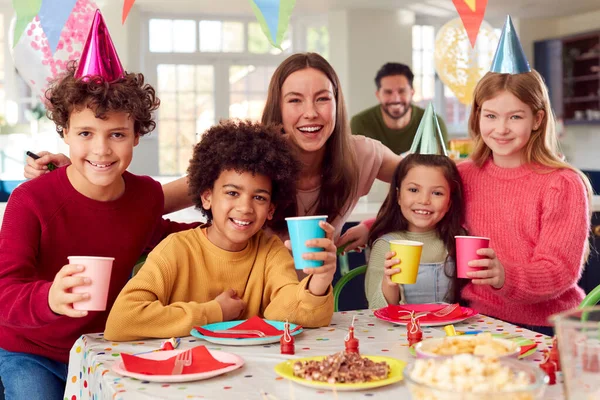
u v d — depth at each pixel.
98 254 1.79
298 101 2.08
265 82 8.88
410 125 4.97
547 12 8.40
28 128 7.70
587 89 8.37
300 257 1.51
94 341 1.50
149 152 8.52
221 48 8.70
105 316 1.81
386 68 4.85
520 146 2.09
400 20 8.34
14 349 1.77
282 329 1.50
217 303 1.60
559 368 1.21
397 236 2.15
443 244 2.13
